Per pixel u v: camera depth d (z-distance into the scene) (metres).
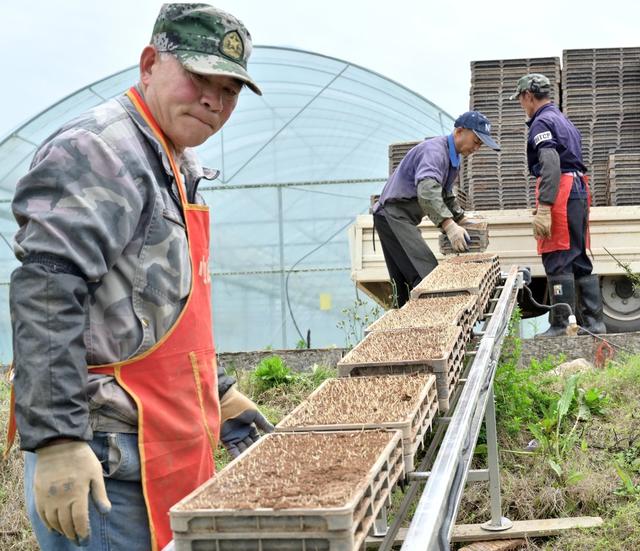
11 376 2.40
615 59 9.49
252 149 15.09
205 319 2.55
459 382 3.57
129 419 2.34
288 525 1.75
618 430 5.47
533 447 5.31
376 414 2.55
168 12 2.39
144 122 2.40
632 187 8.87
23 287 2.12
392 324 3.91
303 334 13.93
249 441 2.90
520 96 7.86
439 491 2.08
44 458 2.10
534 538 4.57
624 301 8.86
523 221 8.42
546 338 7.14
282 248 14.19
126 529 2.36
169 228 2.40
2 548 4.47
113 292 2.32
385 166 14.78
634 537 4.36
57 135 2.28
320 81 16.55
